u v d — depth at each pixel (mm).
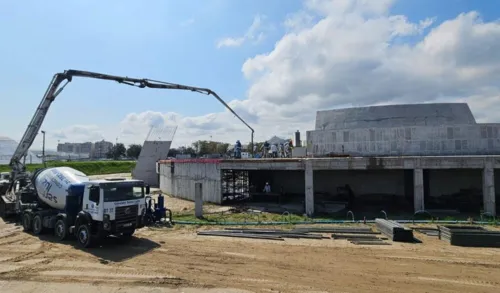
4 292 9242
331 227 17281
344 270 10758
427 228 16688
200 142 91688
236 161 24672
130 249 13484
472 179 24844
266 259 11984
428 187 25359
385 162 20625
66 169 17047
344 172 27828
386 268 10914
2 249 13570
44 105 19781
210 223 18656
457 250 12922
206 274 10516
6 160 62938
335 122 30297
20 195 18297
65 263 11727
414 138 24469
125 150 129000
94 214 13453
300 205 25234
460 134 23625
